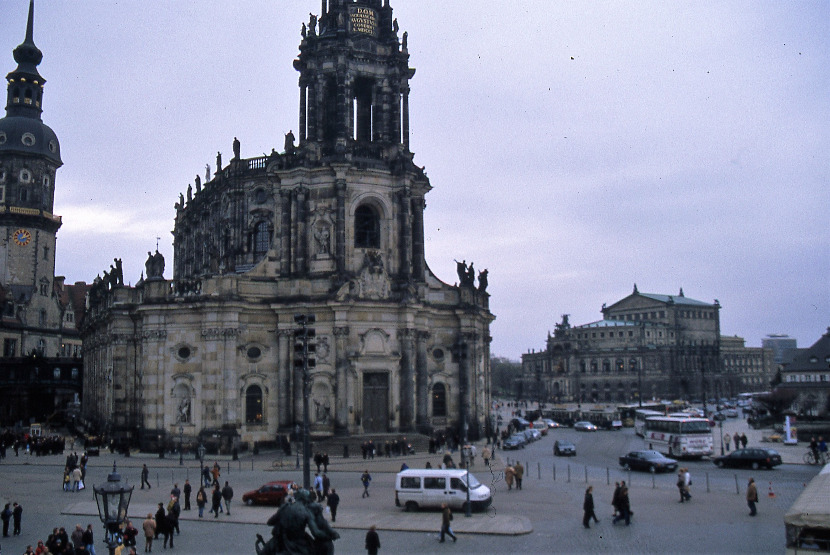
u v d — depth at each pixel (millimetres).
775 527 40719
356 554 35875
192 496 53406
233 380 78375
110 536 29219
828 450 83438
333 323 80188
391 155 87500
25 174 144750
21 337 141250
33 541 40406
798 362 136375
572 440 104688
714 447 89062
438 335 89312
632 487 56094
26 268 144625
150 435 80062
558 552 35688
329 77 88250
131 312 89562
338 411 79125
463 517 44375
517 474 55281
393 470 65875
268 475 63531
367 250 84062
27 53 148250
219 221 102312
